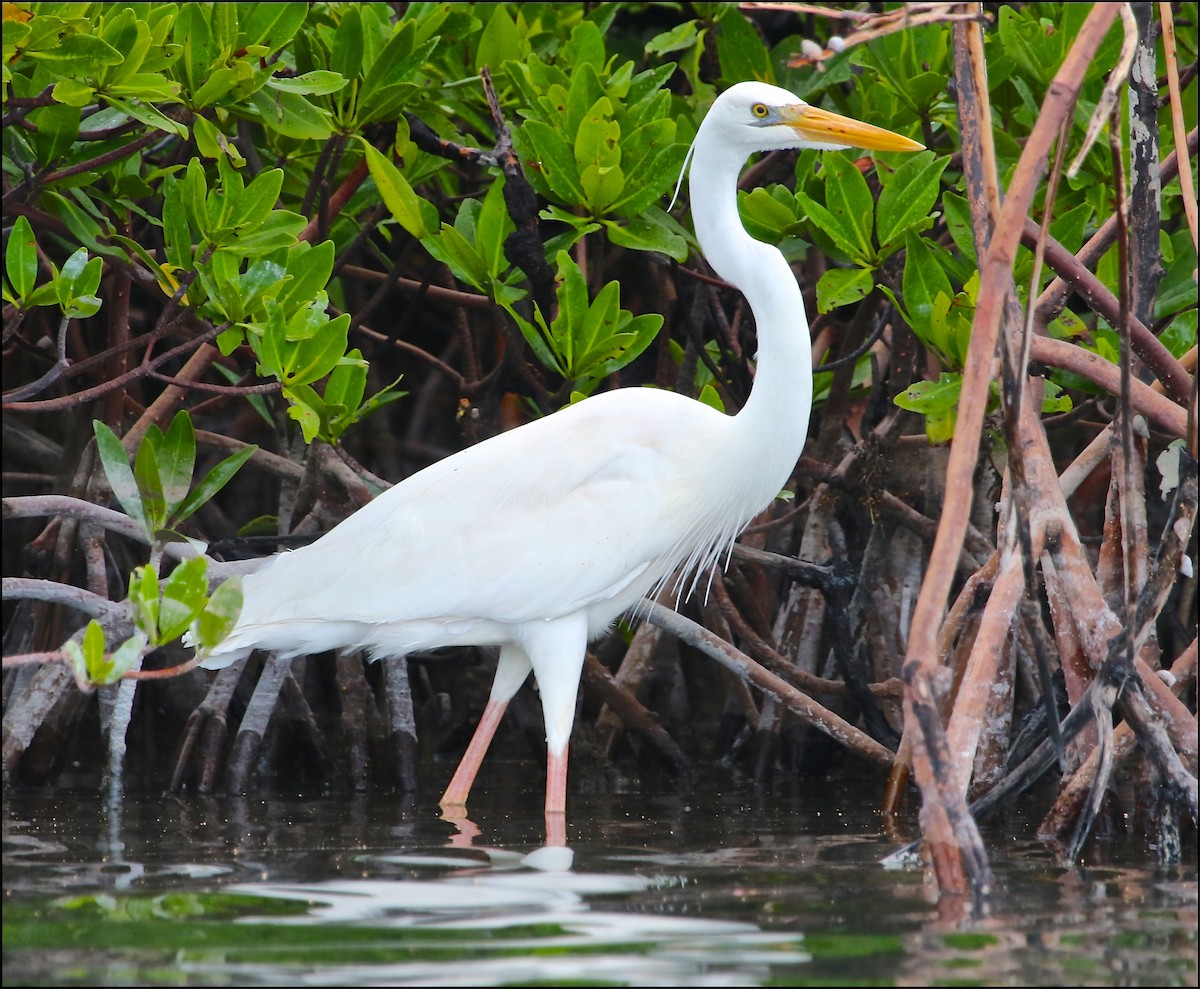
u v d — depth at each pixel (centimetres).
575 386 1116
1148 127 896
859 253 1071
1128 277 808
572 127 1103
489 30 1224
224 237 979
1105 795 908
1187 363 984
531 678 1309
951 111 1197
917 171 1073
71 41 896
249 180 1280
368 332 1370
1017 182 698
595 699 1349
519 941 588
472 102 1278
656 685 1369
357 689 1243
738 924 625
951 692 1142
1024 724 1162
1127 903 682
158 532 949
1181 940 603
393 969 545
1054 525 851
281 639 990
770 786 1211
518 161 1091
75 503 1044
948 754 712
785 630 1337
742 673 1155
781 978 539
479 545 972
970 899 685
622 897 682
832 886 716
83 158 1033
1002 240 701
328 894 683
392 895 681
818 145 961
